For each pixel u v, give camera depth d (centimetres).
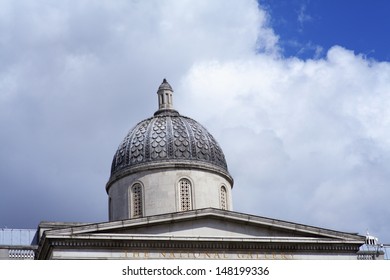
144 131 6378
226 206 6312
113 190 6322
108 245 5188
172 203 6028
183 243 5319
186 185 6125
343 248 5591
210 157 6297
